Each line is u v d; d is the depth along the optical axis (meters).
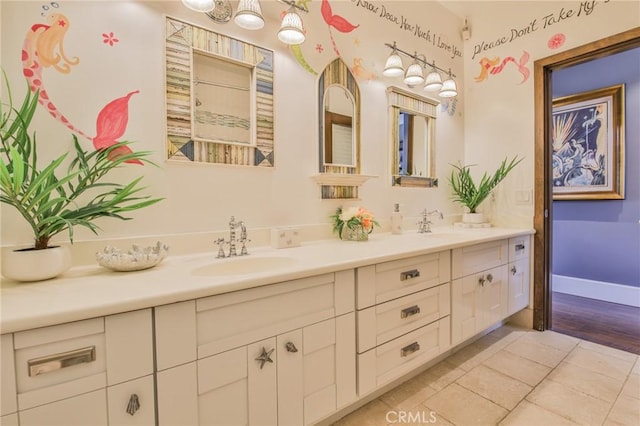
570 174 3.13
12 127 0.92
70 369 0.72
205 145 1.41
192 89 1.38
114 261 1.04
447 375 1.75
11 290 0.85
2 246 1.02
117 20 1.22
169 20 1.32
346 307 1.25
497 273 2.04
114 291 0.84
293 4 1.59
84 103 1.16
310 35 1.75
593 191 2.99
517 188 2.44
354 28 1.96
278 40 1.63
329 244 1.68
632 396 1.53
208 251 1.42
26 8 1.07
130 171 1.25
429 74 2.26
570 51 2.16
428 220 2.41
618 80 2.84
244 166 1.52
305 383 1.13
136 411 0.80
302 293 1.12
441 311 1.65
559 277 3.27
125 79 1.23
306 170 1.75
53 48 1.11
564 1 2.19
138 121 1.26
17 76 1.06
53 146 1.11
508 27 2.47
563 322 2.49
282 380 1.07
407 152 2.29
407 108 2.25
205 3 1.25
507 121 2.49
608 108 2.88
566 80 3.16
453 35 2.65
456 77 2.67
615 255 2.92
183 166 1.36
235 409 0.97
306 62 1.74
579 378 1.70
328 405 1.20
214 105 1.45
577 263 3.15
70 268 1.07
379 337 1.37
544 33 2.29
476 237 1.89
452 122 2.64
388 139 2.16
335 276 1.21
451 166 2.63
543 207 2.31
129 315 0.79
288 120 1.67
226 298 0.94
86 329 0.74
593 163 2.98
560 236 3.26
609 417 1.39
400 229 2.11
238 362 0.97
